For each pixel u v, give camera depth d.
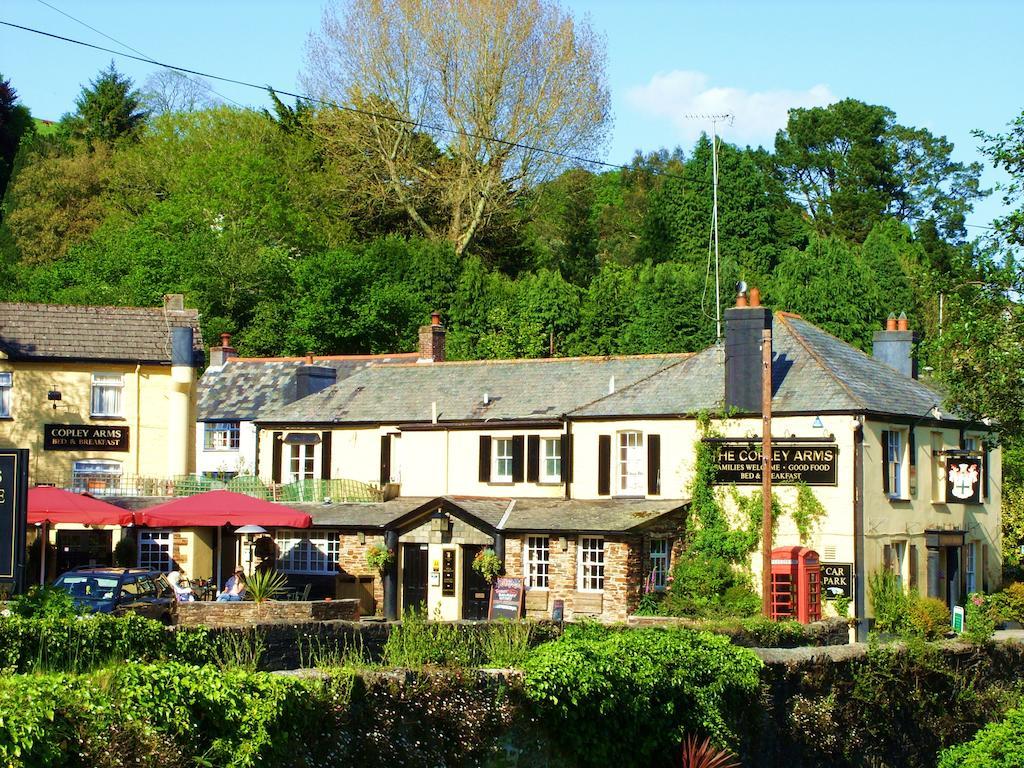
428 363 51.75
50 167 86.75
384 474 49.06
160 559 43.69
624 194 109.81
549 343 70.88
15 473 18.94
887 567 40.19
